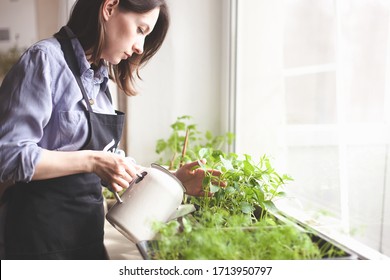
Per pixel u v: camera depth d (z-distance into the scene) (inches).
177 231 40.1
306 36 64.2
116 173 41.9
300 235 35.8
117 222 42.2
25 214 43.9
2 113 40.9
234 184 47.9
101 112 48.4
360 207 50.6
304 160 64.4
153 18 45.2
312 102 62.7
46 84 41.4
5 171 39.7
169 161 85.3
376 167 47.6
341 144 53.8
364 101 50.0
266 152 76.3
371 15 48.8
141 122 88.5
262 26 76.7
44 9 104.8
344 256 34.9
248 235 35.9
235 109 86.4
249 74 81.4
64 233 45.2
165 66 87.9
